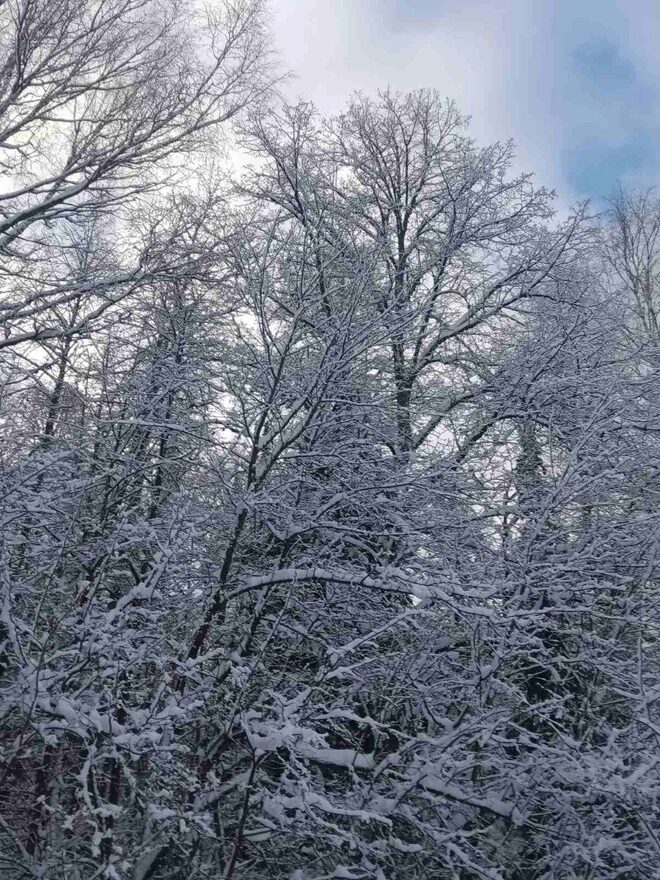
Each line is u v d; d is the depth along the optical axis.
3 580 6.33
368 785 6.64
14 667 6.89
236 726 6.73
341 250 8.27
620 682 7.30
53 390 8.92
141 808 6.23
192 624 7.20
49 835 5.93
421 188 12.40
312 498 8.07
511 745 6.82
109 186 8.50
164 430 8.86
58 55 8.38
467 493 8.69
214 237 8.34
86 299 9.20
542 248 11.13
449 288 11.41
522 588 7.55
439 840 6.13
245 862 6.59
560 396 9.72
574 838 6.43
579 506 8.10
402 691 7.53
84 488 6.90
